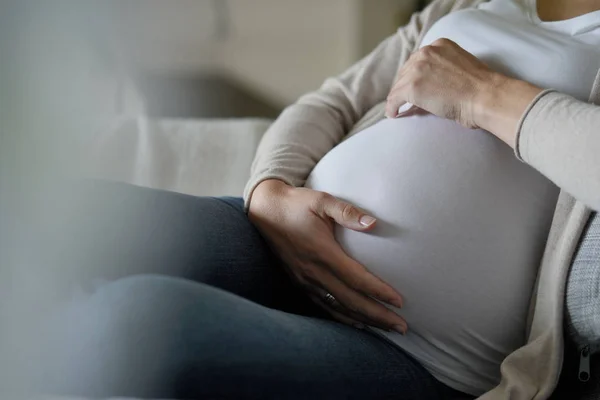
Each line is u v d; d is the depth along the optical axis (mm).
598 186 676
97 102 1540
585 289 741
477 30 925
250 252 881
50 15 647
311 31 2803
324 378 683
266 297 910
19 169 625
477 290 798
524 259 814
